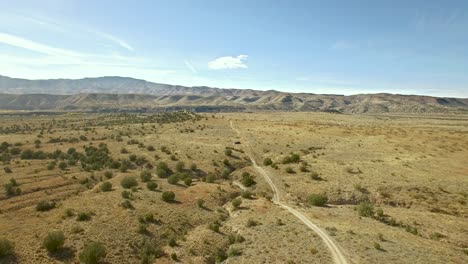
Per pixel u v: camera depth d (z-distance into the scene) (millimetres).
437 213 53812
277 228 46312
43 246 36938
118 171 84125
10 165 87500
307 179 71812
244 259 37625
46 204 50875
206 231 46750
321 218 50875
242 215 53719
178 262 39000
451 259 36469
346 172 73562
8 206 58906
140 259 39156
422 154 85750
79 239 39625
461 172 69688
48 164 88938
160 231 45531
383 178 67625
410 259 35531
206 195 62781
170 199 57781
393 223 49406
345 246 38969
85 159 93562
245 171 83250
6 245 34812
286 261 35750
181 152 100062
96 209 49406
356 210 55969
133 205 52312
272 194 67000
